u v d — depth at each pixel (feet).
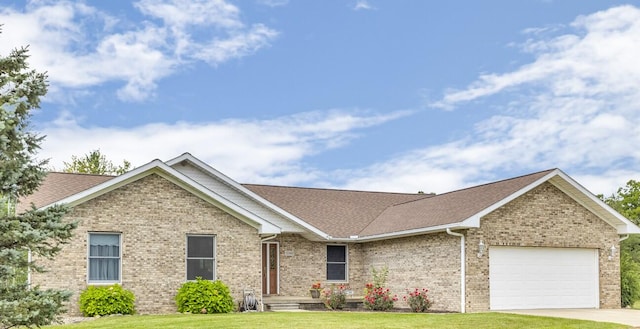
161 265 75.15
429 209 90.99
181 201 77.05
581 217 85.05
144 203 75.05
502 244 79.56
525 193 81.76
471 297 77.10
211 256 78.33
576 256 84.79
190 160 89.25
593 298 84.89
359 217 103.40
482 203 79.82
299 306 86.28
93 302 69.26
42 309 38.91
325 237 92.63
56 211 41.11
